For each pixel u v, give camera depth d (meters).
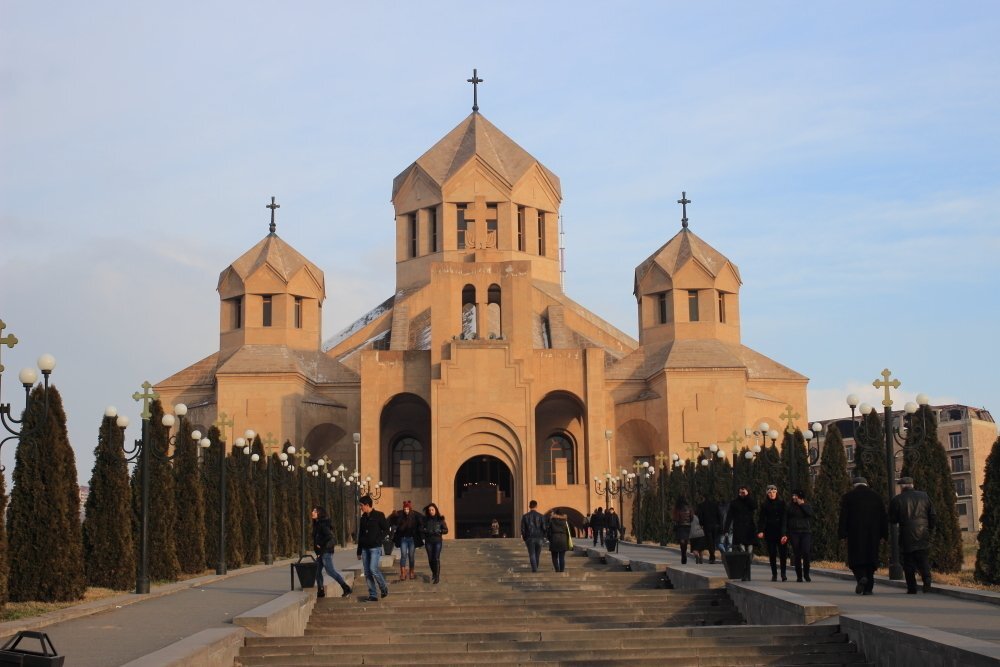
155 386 70.56
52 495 22.73
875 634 16.08
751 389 70.38
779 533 24.53
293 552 46.16
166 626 18.69
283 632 19.80
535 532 32.88
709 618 23.03
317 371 69.31
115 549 25.64
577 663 16.95
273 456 40.06
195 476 32.34
